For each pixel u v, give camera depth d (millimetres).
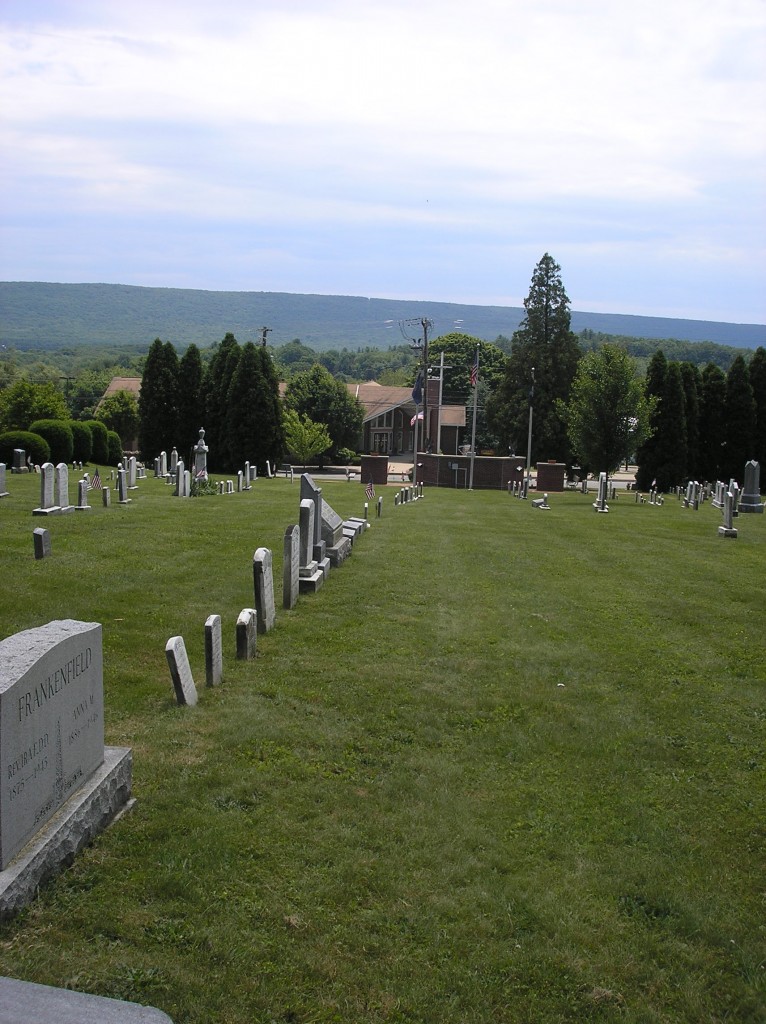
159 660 10820
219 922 5543
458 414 91625
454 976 5270
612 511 35344
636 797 7906
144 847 6320
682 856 6895
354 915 5781
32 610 12648
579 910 6043
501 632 13453
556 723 9656
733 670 12031
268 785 7531
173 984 4949
